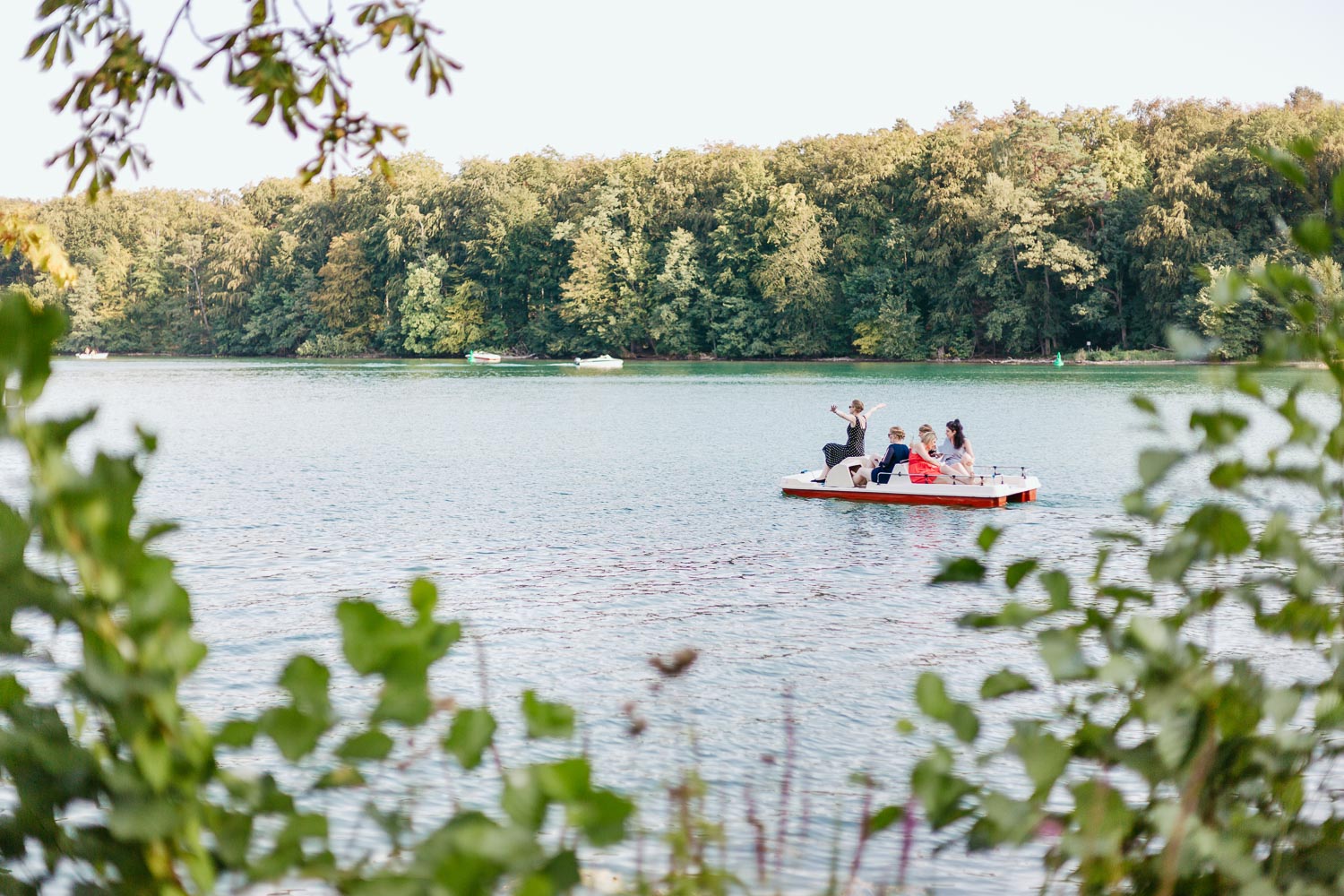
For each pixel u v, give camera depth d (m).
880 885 1.95
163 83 2.82
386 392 53.22
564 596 11.94
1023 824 1.75
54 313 1.17
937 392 48.78
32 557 1.23
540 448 28.00
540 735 1.46
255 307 103.38
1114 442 28.53
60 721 1.41
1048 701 7.66
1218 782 1.87
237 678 8.80
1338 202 1.83
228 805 1.38
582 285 87.31
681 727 7.11
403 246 95.38
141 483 1.24
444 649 1.39
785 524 16.69
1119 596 1.92
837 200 83.75
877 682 8.63
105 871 1.36
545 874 1.36
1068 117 78.94
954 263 78.06
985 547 1.88
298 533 15.91
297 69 2.86
